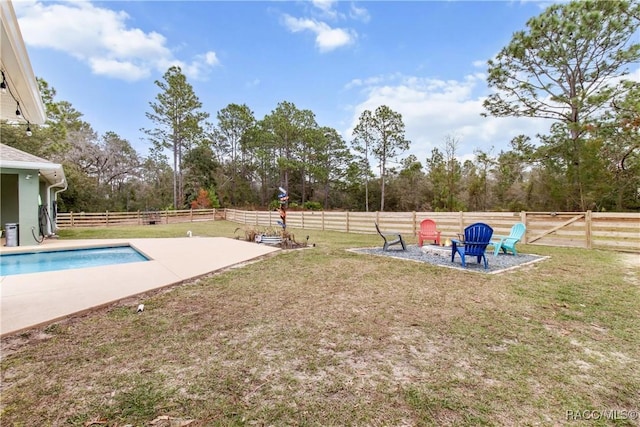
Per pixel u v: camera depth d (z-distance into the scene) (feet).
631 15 35.35
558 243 27.58
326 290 13.93
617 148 41.09
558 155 45.16
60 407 5.91
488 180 70.33
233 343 8.68
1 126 51.49
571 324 9.96
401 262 20.27
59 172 30.81
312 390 6.51
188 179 97.96
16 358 7.75
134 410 5.84
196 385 6.66
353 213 42.98
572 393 6.38
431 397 6.27
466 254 18.85
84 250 27.40
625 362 7.61
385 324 10.03
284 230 31.58
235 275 16.71
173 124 87.25
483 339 8.93
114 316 10.67
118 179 98.99
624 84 35.76
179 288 14.20
